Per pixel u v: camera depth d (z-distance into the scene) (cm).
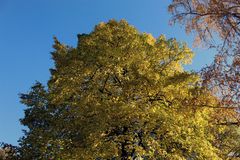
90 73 1878
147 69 1850
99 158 1836
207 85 1045
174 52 1942
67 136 1928
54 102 1942
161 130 1706
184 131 1744
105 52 1836
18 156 2189
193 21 1131
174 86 1736
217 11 1058
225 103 1044
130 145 1689
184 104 1155
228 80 1020
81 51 1980
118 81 1873
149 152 1662
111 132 1819
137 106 1688
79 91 1912
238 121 1088
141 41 1939
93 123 1702
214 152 1834
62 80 1909
